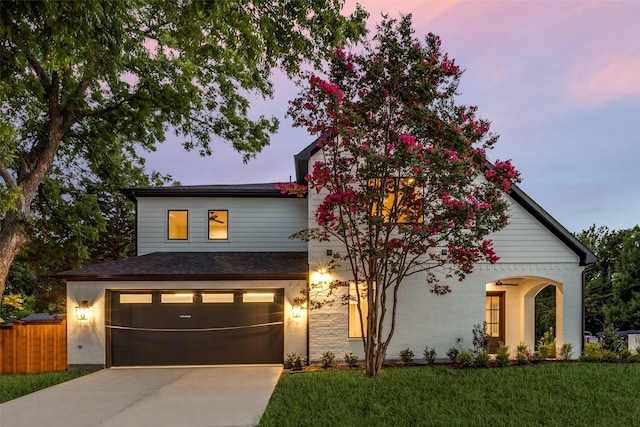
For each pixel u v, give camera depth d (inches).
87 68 321.1
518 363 422.9
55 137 498.6
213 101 608.4
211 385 360.8
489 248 402.0
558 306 474.3
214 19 251.3
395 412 275.6
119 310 463.8
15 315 867.4
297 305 456.8
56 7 198.5
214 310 470.6
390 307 455.5
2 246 451.5
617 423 255.8
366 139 375.9
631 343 467.2
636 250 772.6
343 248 460.1
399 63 366.0
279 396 315.3
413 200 378.3
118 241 842.2
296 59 366.3
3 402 319.0
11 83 261.4
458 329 457.1
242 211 585.0
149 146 658.2
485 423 255.8
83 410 288.0
